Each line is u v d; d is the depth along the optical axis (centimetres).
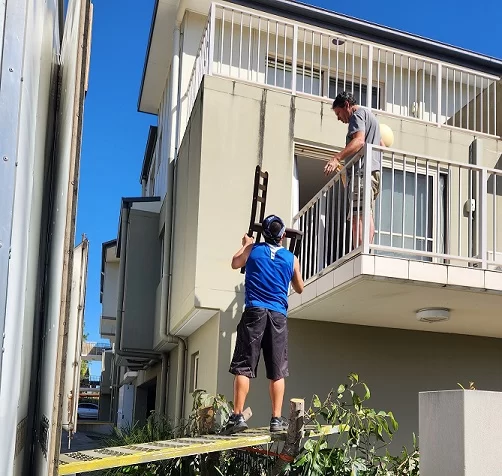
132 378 1569
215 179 695
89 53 258
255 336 439
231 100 718
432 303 579
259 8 964
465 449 317
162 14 1009
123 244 1043
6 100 196
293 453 402
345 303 589
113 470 559
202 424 498
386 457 455
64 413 263
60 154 288
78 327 278
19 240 206
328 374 679
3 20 200
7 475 196
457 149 805
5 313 186
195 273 670
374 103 1031
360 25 1005
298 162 802
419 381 712
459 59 1070
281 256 464
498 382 747
